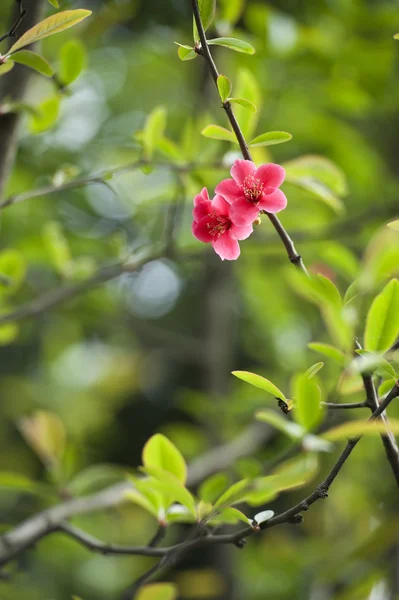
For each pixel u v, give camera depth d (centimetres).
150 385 568
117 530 369
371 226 238
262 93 274
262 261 282
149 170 179
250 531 154
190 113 316
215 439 281
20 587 255
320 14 272
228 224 153
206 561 309
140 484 162
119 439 564
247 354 454
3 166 171
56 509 179
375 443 278
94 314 313
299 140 317
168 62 339
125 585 383
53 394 468
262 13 231
